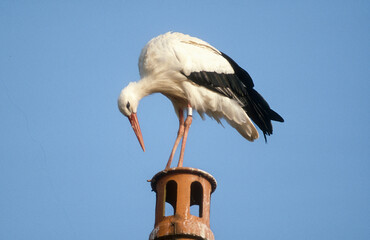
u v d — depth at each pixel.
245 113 12.34
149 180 9.16
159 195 7.76
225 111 12.31
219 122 12.62
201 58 12.21
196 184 7.93
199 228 7.34
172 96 12.53
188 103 12.08
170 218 7.46
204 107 12.23
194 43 12.47
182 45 12.22
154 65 12.12
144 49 12.40
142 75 12.39
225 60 12.61
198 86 12.11
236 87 12.48
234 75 12.56
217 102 12.24
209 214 7.76
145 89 12.16
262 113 12.93
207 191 7.82
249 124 12.33
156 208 7.75
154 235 7.38
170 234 7.27
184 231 7.27
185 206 7.52
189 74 12.04
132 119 12.09
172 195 8.09
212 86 12.18
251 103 12.86
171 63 12.05
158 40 12.29
